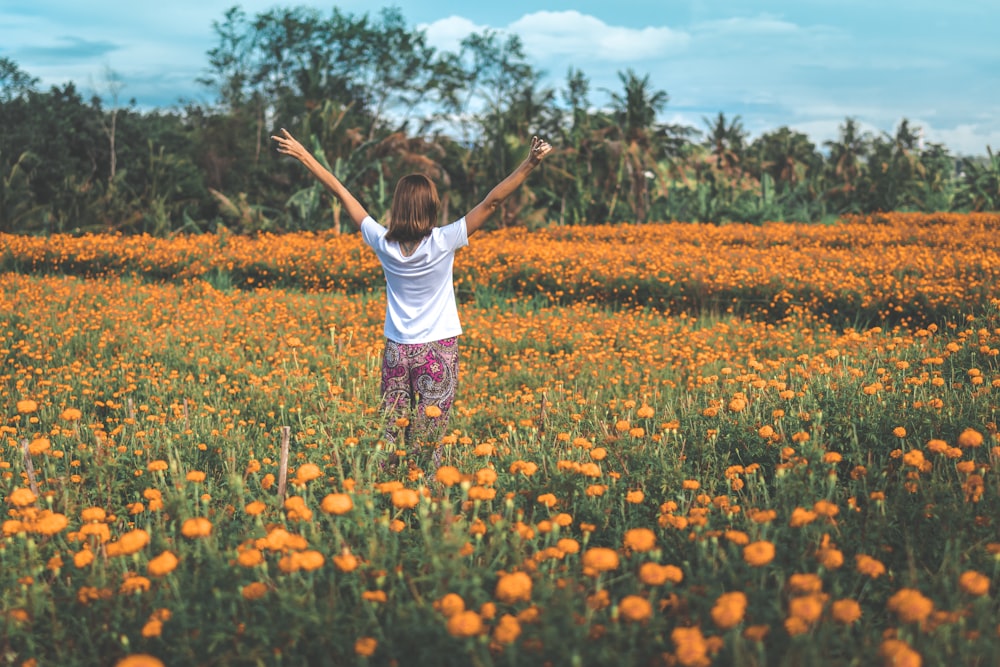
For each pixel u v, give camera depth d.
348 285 15.55
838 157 59.41
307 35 43.28
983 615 1.64
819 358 5.07
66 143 34.38
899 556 2.24
